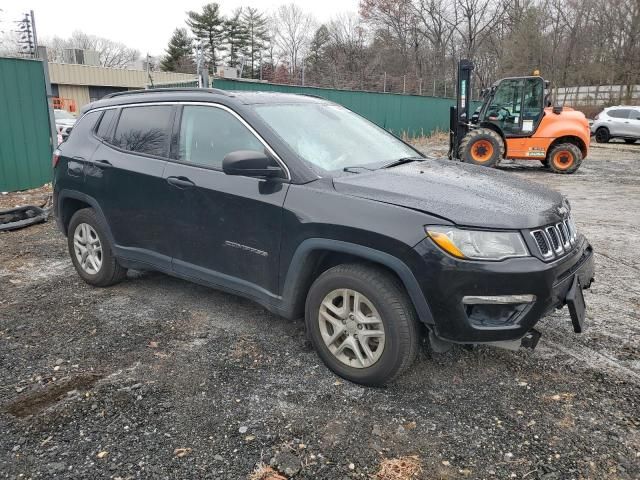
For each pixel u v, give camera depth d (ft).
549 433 8.77
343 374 10.31
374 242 9.37
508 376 10.53
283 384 10.24
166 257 13.16
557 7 141.79
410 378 10.45
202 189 11.91
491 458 8.18
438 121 91.45
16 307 14.07
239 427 8.91
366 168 11.46
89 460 8.13
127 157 13.74
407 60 160.66
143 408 9.45
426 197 9.61
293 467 7.97
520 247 8.99
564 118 45.60
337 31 172.65
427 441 8.57
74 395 9.84
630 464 8.03
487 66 155.33
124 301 14.43
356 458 8.18
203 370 10.75
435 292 8.98
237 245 11.51
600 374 10.59
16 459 8.14
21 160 31.37
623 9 131.75
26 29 51.37
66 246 20.27
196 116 12.64
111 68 130.72
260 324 12.94
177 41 215.10
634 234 22.29
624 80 131.34
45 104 32.53
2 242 20.94
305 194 10.39
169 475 7.81
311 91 60.54
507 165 52.85
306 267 10.55
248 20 209.05
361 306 10.02
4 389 10.05
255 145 11.37
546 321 13.07
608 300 14.53
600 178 42.78
